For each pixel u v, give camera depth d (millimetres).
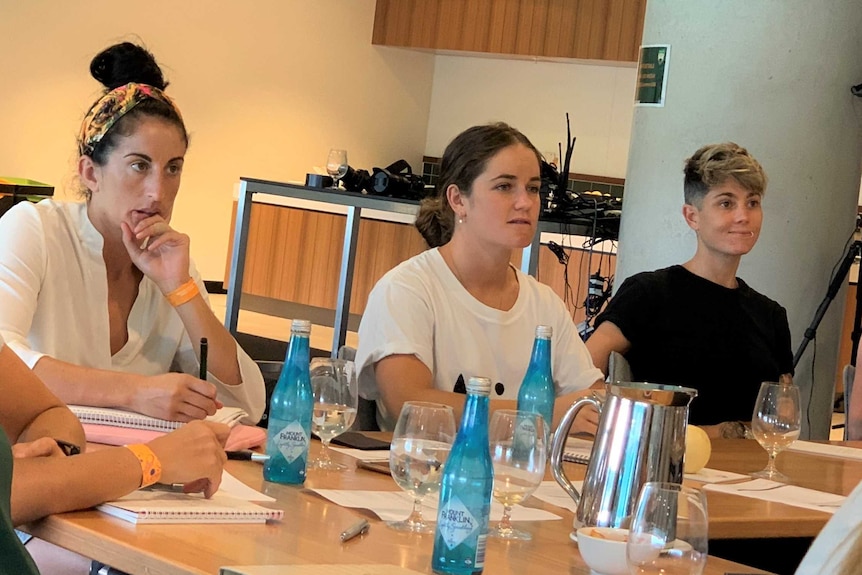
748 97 3963
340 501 1695
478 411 1406
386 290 2635
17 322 2219
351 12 9852
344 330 5781
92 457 1526
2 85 7527
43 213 2357
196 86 8812
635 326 3318
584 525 1604
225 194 9156
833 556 980
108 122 2324
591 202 5137
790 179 3975
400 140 10414
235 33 9008
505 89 10039
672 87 4078
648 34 4168
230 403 2500
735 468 2447
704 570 1498
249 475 1825
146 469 1553
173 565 1297
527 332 2734
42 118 7785
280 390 1799
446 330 2646
